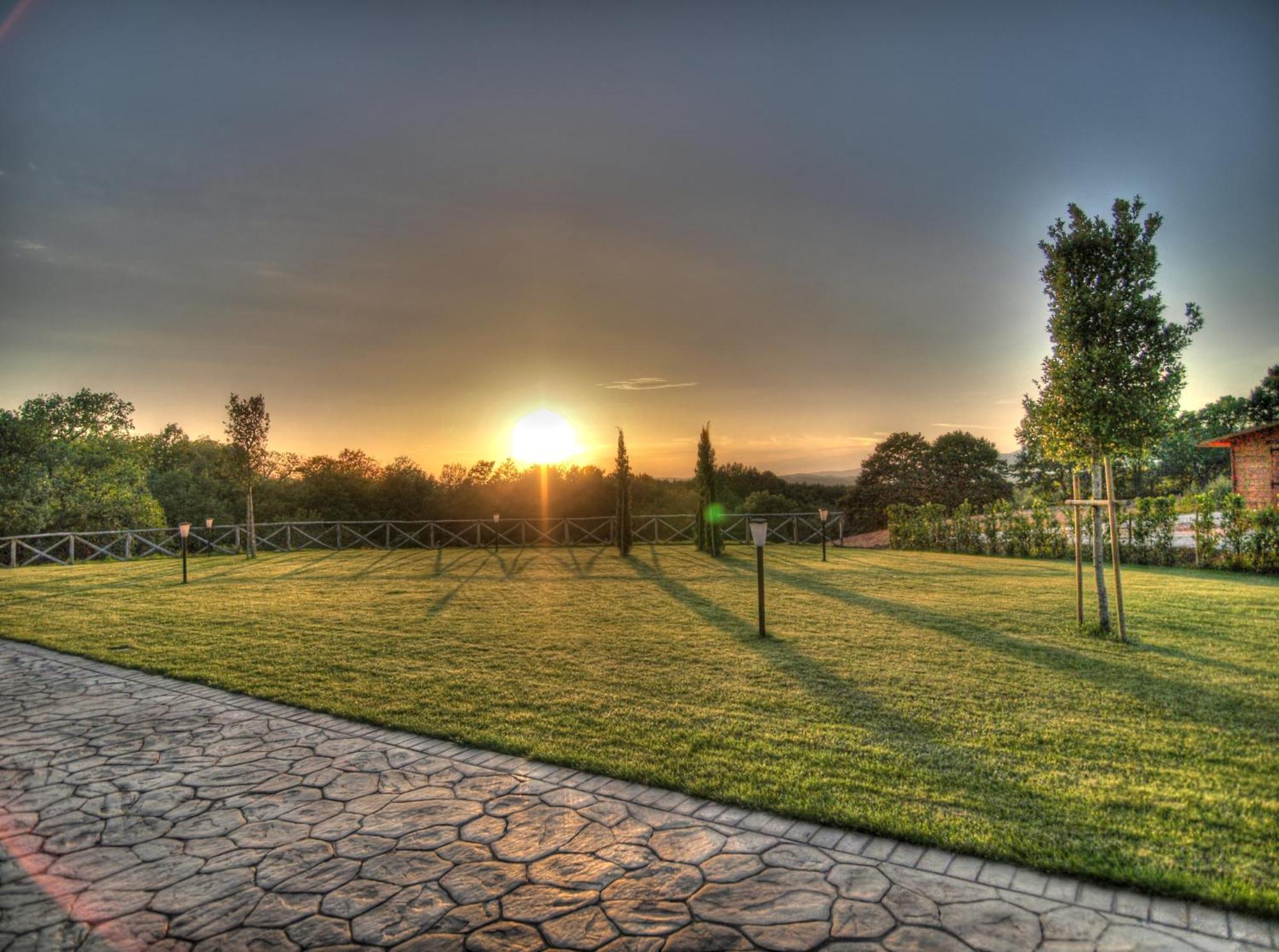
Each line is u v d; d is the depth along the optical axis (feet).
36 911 7.92
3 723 14.67
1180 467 107.24
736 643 20.84
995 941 6.96
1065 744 12.04
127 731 14.14
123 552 59.11
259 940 7.34
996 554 49.44
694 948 7.00
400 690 16.62
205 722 14.66
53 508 68.33
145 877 8.62
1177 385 19.38
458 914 7.70
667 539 67.67
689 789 10.70
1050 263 20.88
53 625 25.54
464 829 9.71
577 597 31.17
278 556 56.70
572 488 101.04
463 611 27.71
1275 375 99.71
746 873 8.38
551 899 7.96
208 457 116.57
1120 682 15.64
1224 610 23.76
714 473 53.57
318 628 24.47
